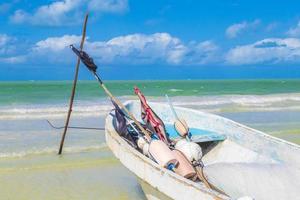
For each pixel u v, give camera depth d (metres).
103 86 7.87
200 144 8.13
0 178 8.70
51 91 41.34
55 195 7.72
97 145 12.00
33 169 9.44
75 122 17.03
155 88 54.97
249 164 6.38
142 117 7.80
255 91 46.28
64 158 10.48
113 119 7.99
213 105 25.02
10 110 20.27
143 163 5.78
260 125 16.88
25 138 12.98
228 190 5.72
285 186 5.90
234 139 8.01
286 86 66.62
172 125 9.02
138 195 7.82
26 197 7.57
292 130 15.38
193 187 4.79
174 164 5.77
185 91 45.25
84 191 8.00
